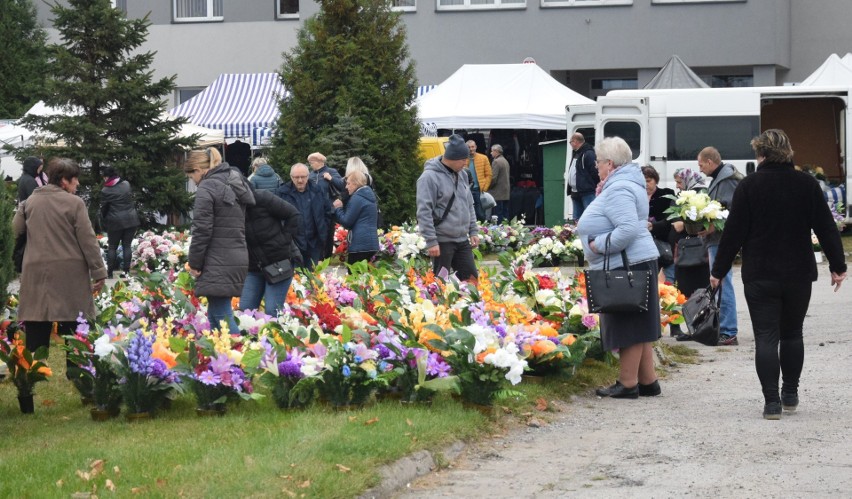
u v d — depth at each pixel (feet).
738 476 23.48
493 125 94.94
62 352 38.22
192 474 22.00
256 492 20.84
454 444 25.72
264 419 27.37
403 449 24.13
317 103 80.79
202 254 32.86
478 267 47.83
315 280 37.19
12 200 31.94
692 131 79.87
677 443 26.61
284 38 120.37
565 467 24.58
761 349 29.17
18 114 117.19
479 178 88.02
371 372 28.09
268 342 28.84
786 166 29.32
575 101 96.02
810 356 39.32
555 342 32.81
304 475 21.89
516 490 22.79
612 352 36.42
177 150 85.51
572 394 32.45
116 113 84.64
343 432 25.20
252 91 100.99
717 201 43.19
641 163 79.71
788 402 29.91
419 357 28.37
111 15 84.69
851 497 21.80
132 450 24.32
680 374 36.81
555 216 91.76
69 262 32.14
